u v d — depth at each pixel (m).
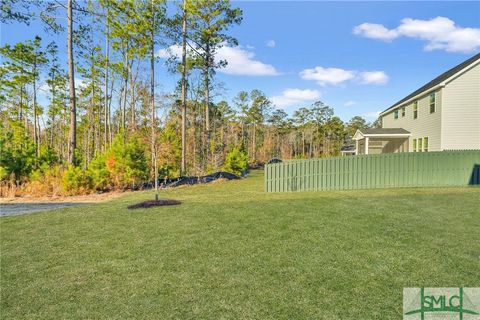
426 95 18.30
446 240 4.64
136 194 11.16
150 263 3.90
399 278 3.32
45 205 8.91
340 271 3.53
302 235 5.02
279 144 55.38
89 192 11.57
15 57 25.47
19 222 6.40
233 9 20.31
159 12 18.78
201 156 19.20
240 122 48.41
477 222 5.78
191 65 20.72
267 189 12.01
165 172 15.12
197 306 2.79
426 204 7.82
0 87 27.75
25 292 3.14
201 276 3.46
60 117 33.50
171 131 17.84
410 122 20.89
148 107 17.53
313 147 59.16
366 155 12.83
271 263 3.82
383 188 12.41
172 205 8.15
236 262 3.88
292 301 2.85
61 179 11.55
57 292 3.13
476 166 13.01
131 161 12.46
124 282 3.35
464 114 16.25
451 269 3.54
